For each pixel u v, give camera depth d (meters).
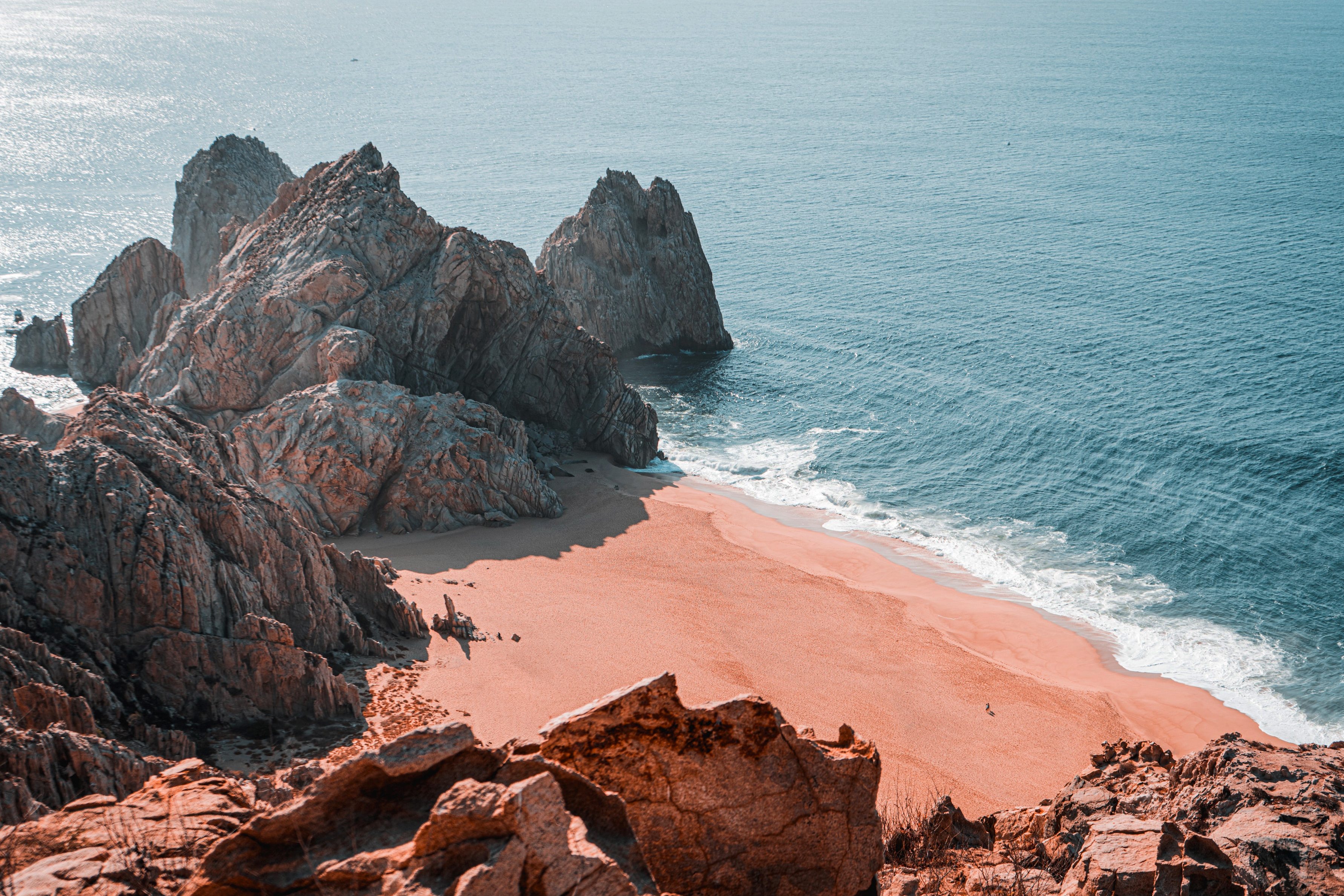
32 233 184.25
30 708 34.75
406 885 8.06
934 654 67.56
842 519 93.31
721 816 12.45
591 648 62.28
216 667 45.94
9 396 85.88
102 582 45.84
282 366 92.19
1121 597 77.88
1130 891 14.98
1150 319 151.12
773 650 66.00
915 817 23.02
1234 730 60.19
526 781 8.48
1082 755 55.84
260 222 115.69
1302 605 76.31
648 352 141.25
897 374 131.50
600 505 92.56
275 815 9.02
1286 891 15.29
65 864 10.27
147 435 55.94
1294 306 154.38
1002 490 98.38
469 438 87.31
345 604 58.12
